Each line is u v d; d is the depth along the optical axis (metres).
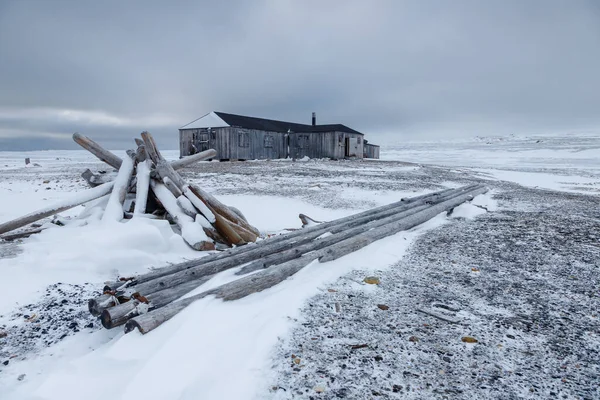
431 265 5.11
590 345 2.97
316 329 3.20
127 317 3.22
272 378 2.51
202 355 2.71
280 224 8.81
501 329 3.24
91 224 6.20
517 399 2.30
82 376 2.58
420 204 9.29
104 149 7.77
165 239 5.92
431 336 3.11
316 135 32.06
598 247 6.09
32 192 13.27
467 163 41.38
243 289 3.76
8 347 3.09
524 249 5.96
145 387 2.37
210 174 17.95
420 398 2.31
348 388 2.41
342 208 10.64
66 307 3.86
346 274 4.66
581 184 18.97
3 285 4.09
